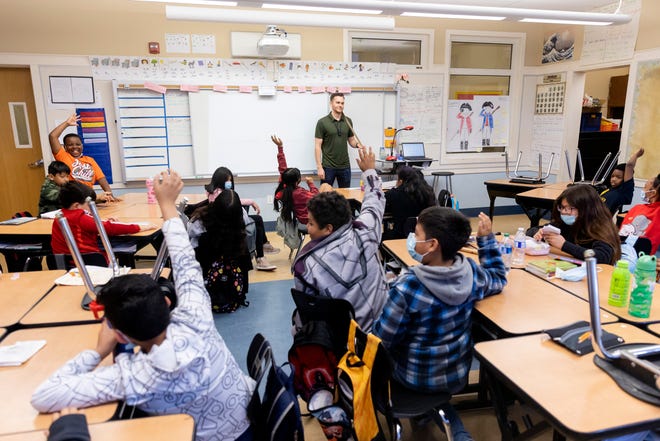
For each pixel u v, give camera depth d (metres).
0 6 4.55
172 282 1.78
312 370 1.62
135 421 1.03
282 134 5.53
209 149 5.35
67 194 2.63
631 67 5.01
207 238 3.01
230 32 5.15
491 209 5.36
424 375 1.55
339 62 5.53
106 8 4.80
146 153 5.18
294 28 5.33
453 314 1.51
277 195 4.34
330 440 1.52
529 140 6.58
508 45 6.27
